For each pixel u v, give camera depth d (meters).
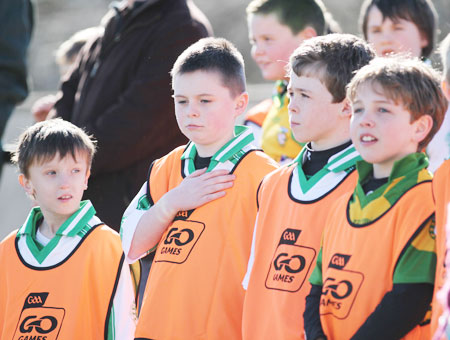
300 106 8.90
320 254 8.16
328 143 8.91
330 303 7.77
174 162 10.39
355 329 7.57
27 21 12.77
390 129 7.75
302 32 12.87
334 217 8.15
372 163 8.12
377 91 7.77
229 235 9.46
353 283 7.65
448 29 23.22
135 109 12.87
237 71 9.97
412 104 7.76
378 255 7.60
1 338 10.13
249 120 13.43
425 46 12.54
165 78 12.95
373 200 7.79
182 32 13.12
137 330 9.51
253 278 8.78
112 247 10.31
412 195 7.62
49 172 10.23
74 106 14.16
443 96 8.09
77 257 10.13
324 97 8.80
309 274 8.38
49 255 10.17
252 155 9.84
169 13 13.23
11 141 20.53
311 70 8.81
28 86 12.88
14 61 12.38
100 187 12.99
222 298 9.27
